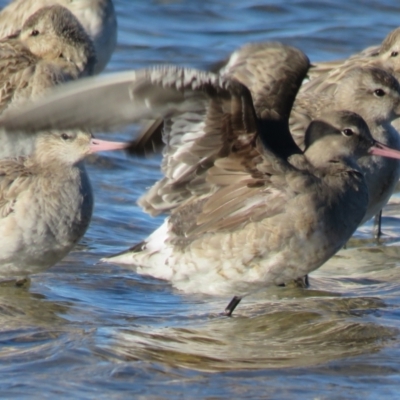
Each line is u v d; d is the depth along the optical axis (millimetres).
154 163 20844
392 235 18578
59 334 13773
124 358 13102
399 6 29953
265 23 28625
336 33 28078
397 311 14898
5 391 12117
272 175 13938
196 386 12453
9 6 22328
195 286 14641
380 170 17406
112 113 12000
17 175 15508
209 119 12891
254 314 14734
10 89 18359
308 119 17688
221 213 14172
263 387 12469
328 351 13570
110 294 15344
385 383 12633
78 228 15719
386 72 18219
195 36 27516
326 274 16547
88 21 21891
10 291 15242
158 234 14672
